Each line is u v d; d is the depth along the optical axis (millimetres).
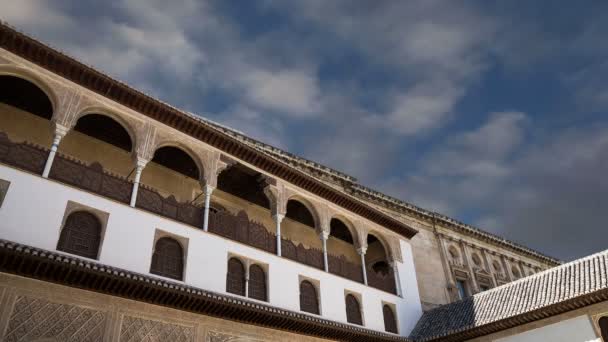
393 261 21969
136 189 13562
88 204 12273
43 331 10375
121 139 17312
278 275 15953
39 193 11445
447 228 32906
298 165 25578
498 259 35281
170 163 18453
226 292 14039
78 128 16656
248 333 14203
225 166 16562
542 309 16500
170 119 15320
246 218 16438
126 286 11664
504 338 17672
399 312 20156
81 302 11242
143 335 11914
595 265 17250
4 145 11578
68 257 10938
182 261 13602
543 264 39562
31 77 12852
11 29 12250
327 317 16703
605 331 15320
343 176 27641
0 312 9953
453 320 19672
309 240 22516
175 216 14266
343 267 19266
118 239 12383
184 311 12992
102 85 13906
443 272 30125
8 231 10539
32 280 10688
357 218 21266
